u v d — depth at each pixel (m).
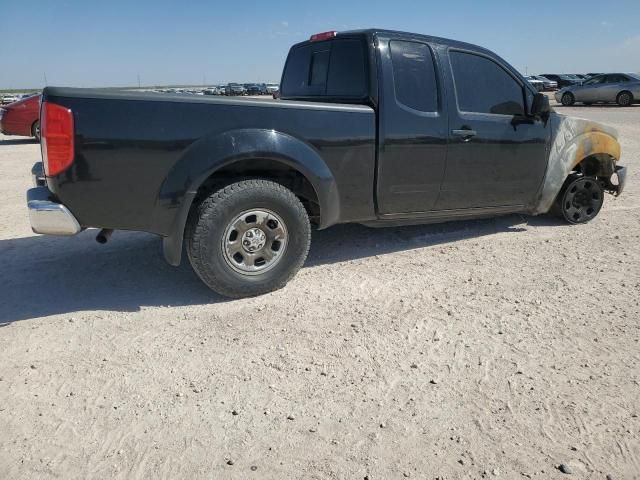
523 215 6.46
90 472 2.24
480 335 3.40
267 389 2.82
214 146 3.56
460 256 4.95
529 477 2.21
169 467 2.27
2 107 14.62
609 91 25.97
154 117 3.42
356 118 4.15
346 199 4.25
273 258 3.95
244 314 3.70
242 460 2.31
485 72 4.93
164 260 4.81
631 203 7.10
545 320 3.60
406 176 4.48
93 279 4.36
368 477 2.21
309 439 2.44
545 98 4.97
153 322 3.58
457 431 2.49
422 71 4.52
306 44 5.16
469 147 4.77
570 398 2.73
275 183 3.84
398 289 4.16
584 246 5.22
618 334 3.40
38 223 3.38
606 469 2.26
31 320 3.62
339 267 4.65
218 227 3.65
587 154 5.71
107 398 2.74
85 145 3.29
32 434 2.46
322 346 3.27
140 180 3.46
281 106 3.80
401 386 2.85
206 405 2.69
